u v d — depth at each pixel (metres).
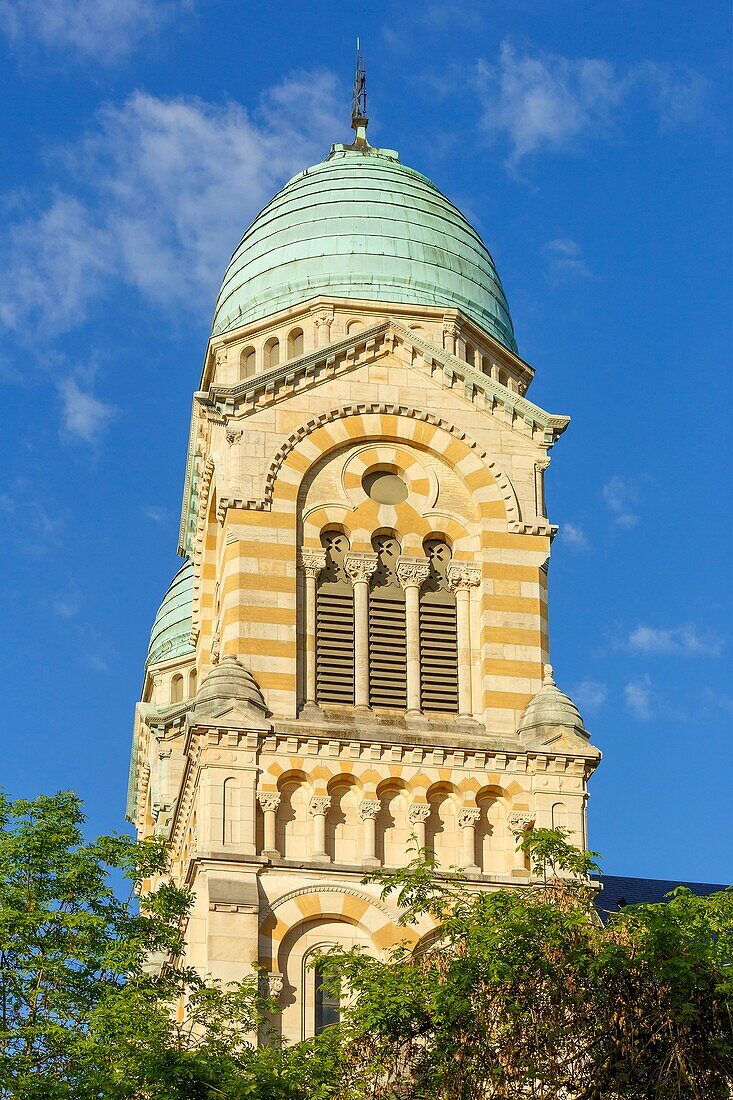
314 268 76.88
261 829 64.19
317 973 62.62
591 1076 52.97
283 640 66.94
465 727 67.06
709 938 54.84
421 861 58.97
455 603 69.12
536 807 65.75
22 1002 54.78
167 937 57.38
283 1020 61.94
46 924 55.75
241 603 67.12
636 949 53.06
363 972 54.81
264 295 77.19
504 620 68.50
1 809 58.12
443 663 68.31
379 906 63.56
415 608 68.56
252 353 76.56
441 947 56.38
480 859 65.19
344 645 67.75
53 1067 53.62
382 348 71.38
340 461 69.94
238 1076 52.59
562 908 54.72
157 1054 52.50
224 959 61.91
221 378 76.75
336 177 79.44
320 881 63.59
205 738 64.56
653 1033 52.81
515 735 66.94
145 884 77.50
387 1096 52.84
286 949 62.75
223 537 69.06
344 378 70.69
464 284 77.31
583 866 55.72
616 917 54.75
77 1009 54.88
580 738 66.50
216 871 63.03
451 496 70.19
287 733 65.06
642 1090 52.81
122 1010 53.62
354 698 67.12
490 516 69.94
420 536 69.56
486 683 67.69
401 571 69.06
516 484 70.38
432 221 78.44
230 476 68.69
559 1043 52.91
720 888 84.62
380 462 70.19
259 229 79.50
